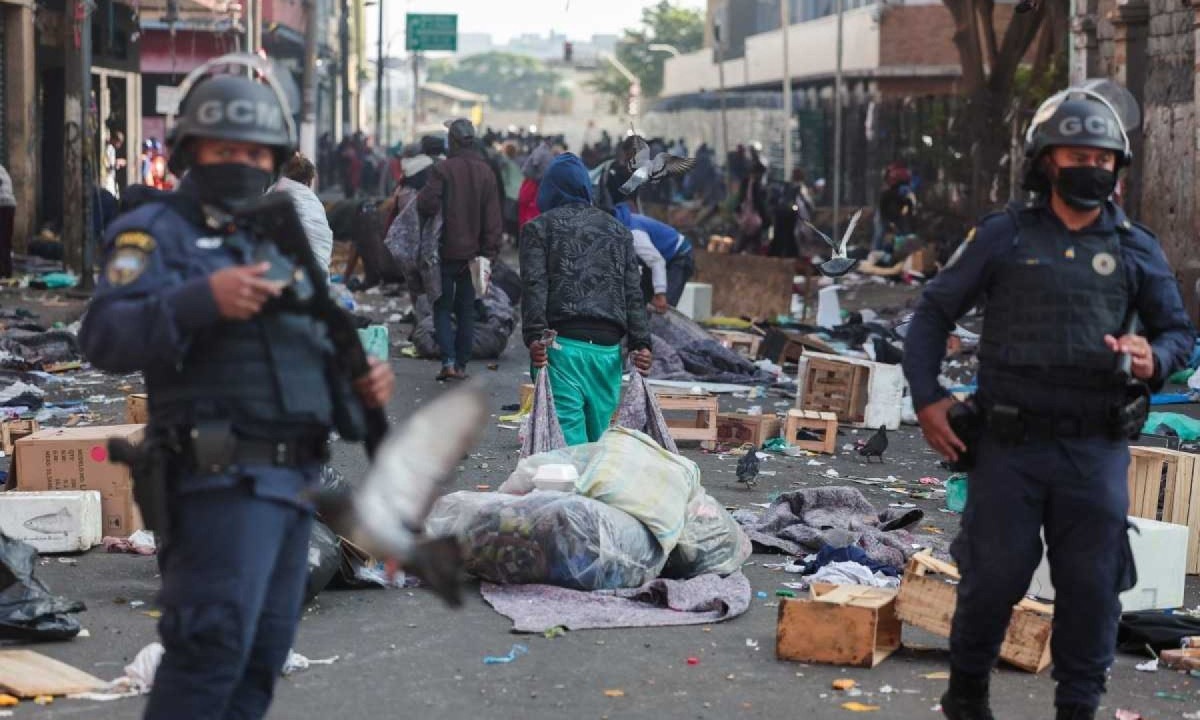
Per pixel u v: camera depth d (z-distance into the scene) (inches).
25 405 501.7
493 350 651.5
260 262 161.6
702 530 300.2
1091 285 195.2
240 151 164.2
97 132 1295.5
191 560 159.5
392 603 280.8
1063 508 195.8
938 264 1156.5
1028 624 246.8
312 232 339.9
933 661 253.6
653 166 534.3
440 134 747.4
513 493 306.8
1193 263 717.9
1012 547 196.2
